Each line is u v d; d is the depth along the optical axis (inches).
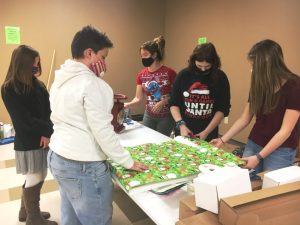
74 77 49.6
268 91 62.8
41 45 172.9
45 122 79.4
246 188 43.8
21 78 73.2
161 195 52.6
